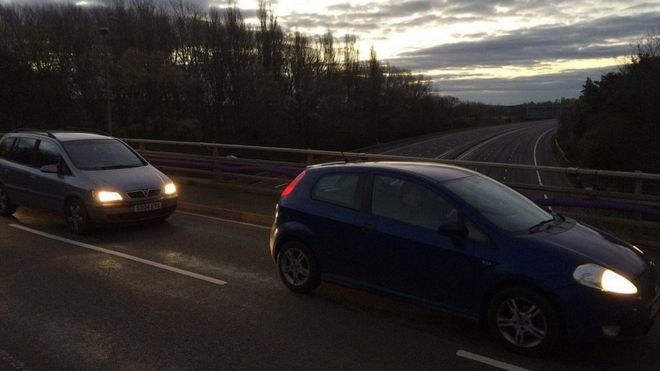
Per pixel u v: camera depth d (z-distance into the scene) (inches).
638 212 305.6
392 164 224.1
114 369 162.4
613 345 181.5
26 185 377.1
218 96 2293.3
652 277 174.6
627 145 1493.6
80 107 1791.3
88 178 339.9
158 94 1866.4
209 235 346.3
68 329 192.4
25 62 1785.2
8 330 191.5
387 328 195.3
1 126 1724.9
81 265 273.9
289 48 2792.8
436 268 188.9
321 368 163.8
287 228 232.8
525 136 4520.2
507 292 174.4
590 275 164.1
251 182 532.4
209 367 163.9
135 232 353.4
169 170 577.0
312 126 2755.9
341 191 222.5
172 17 2400.3
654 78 1448.1
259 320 202.4
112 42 2162.9
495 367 165.2
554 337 166.7
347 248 213.5
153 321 200.5
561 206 331.9
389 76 3969.0
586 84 2564.0
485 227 181.9
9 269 266.4
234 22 2394.2
